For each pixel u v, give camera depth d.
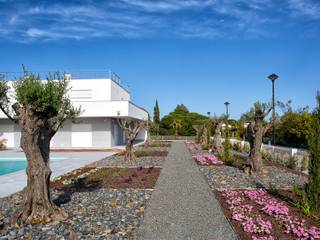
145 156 21.98
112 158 21.08
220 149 24.23
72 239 5.86
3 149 30.05
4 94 7.09
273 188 9.87
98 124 32.47
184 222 6.89
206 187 10.68
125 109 30.70
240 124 34.25
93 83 34.03
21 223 6.67
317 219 7.06
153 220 7.02
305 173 14.32
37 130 6.95
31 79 7.15
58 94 7.27
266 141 34.41
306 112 29.78
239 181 11.82
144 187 10.64
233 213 7.39
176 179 12.23
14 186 11.16
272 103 13.63
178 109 74.38
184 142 43.66
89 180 12.05
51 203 7.21
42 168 6.99
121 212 7.61
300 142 28.95
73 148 30.77
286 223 6.75
